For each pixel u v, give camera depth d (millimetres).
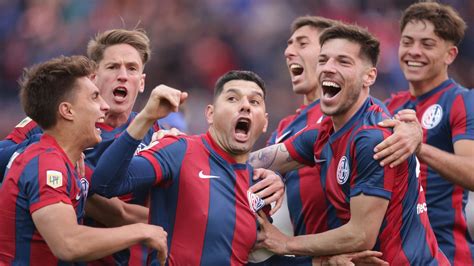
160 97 16703
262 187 18578
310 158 20562
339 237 18359
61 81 16938
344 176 18672
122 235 16203
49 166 16250
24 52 55500
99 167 17000
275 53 52719
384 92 49312
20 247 16406
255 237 18172
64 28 56281
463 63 51688
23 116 49969
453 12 23531
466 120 22531
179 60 51938
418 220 19125
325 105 19016
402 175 18438
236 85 18234
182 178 17688
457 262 22484
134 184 17234
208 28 53344
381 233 18547
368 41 19031
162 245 16625
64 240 15766
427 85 23703
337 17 54438
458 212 22703
